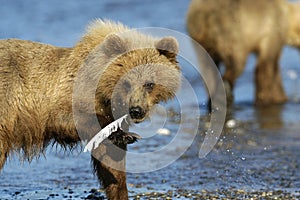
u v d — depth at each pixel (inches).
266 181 660.7
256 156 753.0
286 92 1137.4
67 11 1617.9
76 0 1737.2
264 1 1047.0
